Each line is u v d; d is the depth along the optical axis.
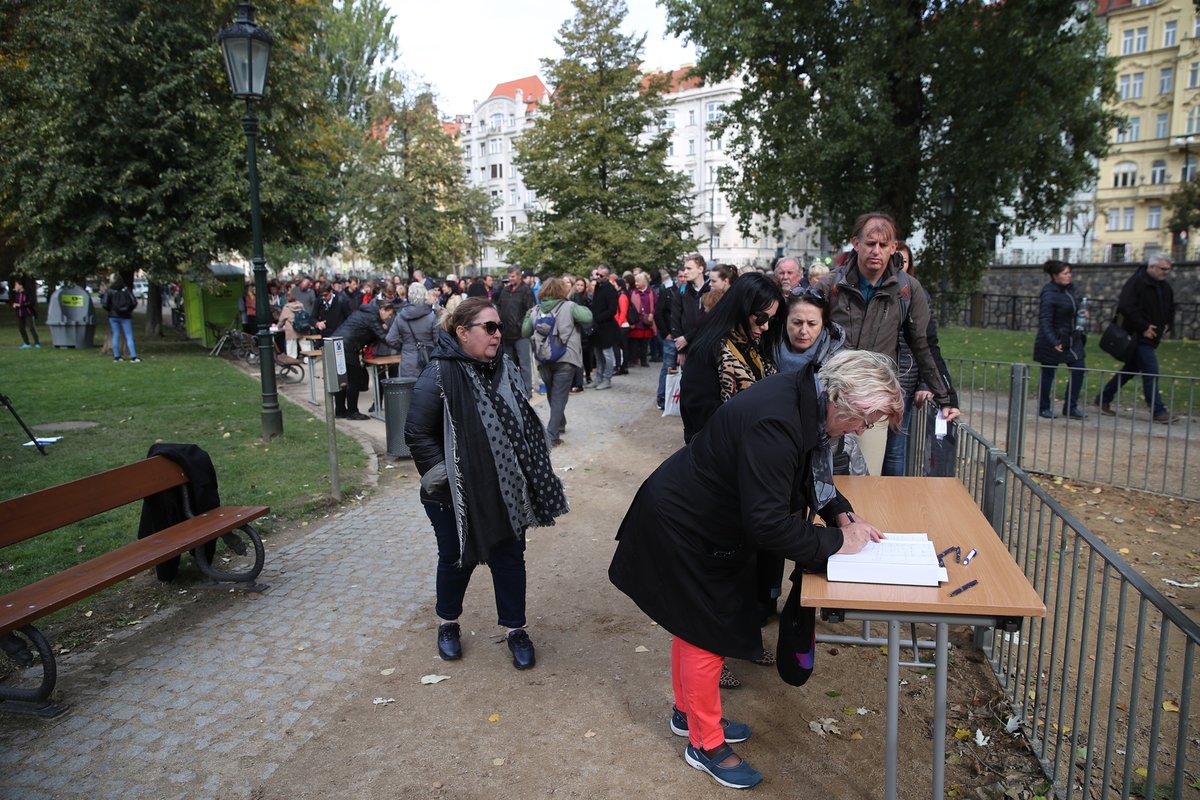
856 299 4.21
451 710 3.37
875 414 2.42
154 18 15.89
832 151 14.34
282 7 18.56
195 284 19.05
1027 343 18.27
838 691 3.47
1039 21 13.09
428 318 8.41
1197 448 7.48
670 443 8.48
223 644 3.98
